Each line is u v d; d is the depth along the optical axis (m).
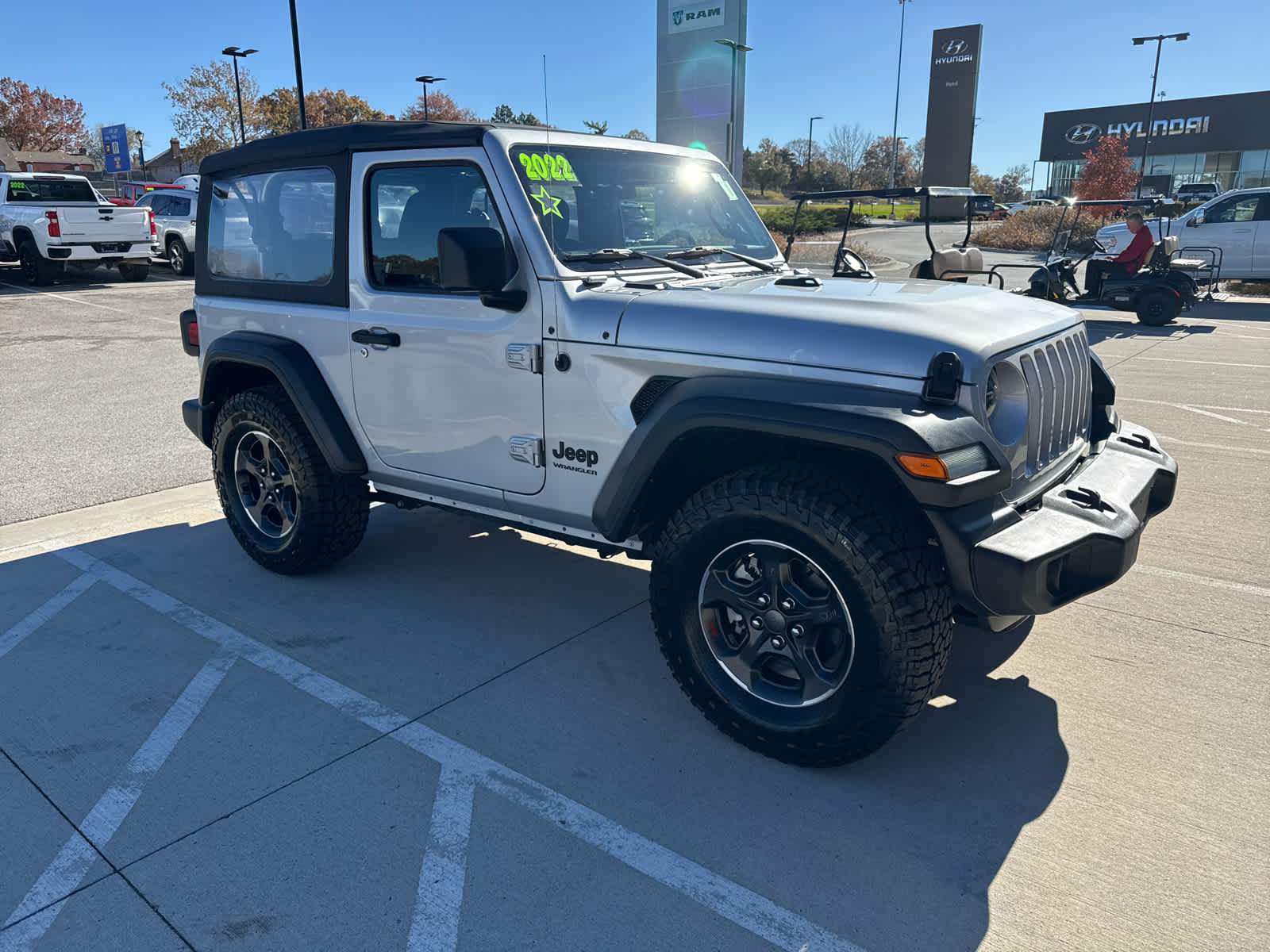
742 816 2.69
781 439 2.80
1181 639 3.76
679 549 2.93
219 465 4.48
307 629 3.90
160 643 3.77
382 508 5.57
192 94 44.12
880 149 84.31
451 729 3.15
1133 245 13.48
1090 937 2.22
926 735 3.10
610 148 3.67
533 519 3.52
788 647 2.85
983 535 2.53
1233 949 2.18
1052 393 3.06
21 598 4.20
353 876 2.45
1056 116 57.91
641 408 3.07
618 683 3.47
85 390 8.90
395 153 3.56
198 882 2.42
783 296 3.02
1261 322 13.95
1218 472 5.96
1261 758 2.94
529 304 3.25
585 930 2.26
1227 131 52.16
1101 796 2.77
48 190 19.03
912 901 2.35
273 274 4.16
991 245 33.28
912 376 2.58
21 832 2.62
